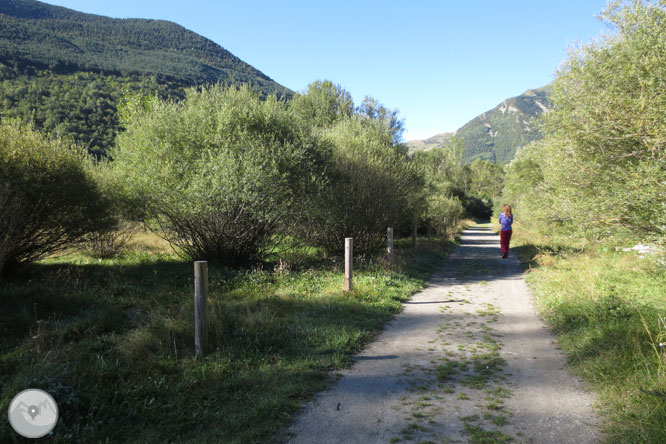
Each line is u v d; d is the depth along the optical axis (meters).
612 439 2.87
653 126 6.12
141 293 7.23
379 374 4.29
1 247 7.06
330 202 11.57
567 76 8.73
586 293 6.58
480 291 8.71
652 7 7.81
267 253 10.99
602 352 4.33
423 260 12.70
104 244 10.99
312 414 3.39
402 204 13.70
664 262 6.31
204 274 4.53
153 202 9.22
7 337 4.88
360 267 10.60
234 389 3.80
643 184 5.92
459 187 54.41
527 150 23.22
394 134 19.27
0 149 7.45
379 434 3.05
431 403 3.57
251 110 10.80
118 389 3.55
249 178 8.96
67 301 6.26
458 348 5.11
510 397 3.66
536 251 13.44
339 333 5.44
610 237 7.40
